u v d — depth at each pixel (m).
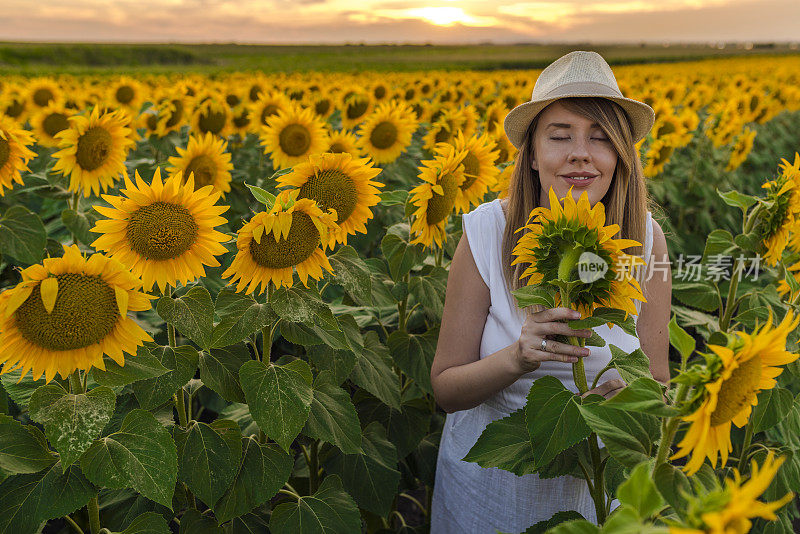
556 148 1.90
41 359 1.42
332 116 7.54
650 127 1.99
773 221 2.27
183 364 1.74
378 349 2.40
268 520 2.04
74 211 3.38
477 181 2.87
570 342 1.47
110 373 1.51
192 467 1.74
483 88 10.02
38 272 1.36
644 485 0.81
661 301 2.09
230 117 5.98
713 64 32.53
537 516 2.08
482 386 1.86
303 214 1.71
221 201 3.89
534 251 1.34
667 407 0.97
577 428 1.31
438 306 2.51
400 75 16.16
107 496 2.05
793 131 11.18
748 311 2.29
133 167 5.11
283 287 1.78
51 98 7.18
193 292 1.70
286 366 1.75
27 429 1.55
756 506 0.70
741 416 1.01
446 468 2.33
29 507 1.45
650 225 2.08
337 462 2.28
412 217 2.63
